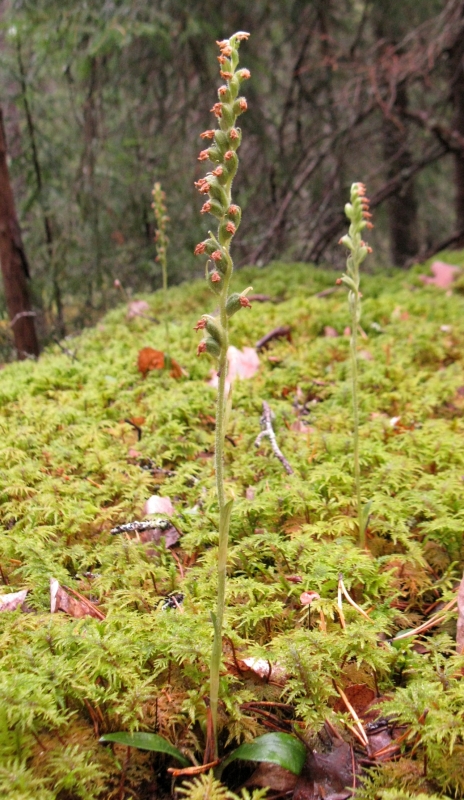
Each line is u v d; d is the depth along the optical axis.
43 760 1.37
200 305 5.72
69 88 7.39
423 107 10.47
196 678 1.56
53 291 7.39
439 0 8.69
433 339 4.43
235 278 6.58
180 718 1.52
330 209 9.63
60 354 4.80
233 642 1.65
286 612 1.90
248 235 9.54
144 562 2.10
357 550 2.06
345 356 4.15
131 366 4.07
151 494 2.63
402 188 9.34
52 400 3.63
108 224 7.81
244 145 9.07
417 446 2.88
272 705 1.60
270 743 1.43
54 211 7.26
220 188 1.30
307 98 8.75
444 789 1.33
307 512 2.36
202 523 2.33
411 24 9.05
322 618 1.80
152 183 7.91
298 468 2.71
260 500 2.35
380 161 10.96
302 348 4.33
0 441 3.04
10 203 5.86
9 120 7.81
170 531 2.37
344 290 5.88
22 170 7.26
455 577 2.10
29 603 1.91
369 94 8.68
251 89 8.20
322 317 4.82
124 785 1.42
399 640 1.79
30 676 1.43
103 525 2.45
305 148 9.12
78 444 3.02
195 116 8.41
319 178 9.42
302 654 1.55
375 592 1.93
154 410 3.36
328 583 1.95
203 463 2.94
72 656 1.59
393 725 1.55
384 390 3.63
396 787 1.35
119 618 1.74
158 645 1.59
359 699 1.62
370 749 1.50
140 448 3.02
